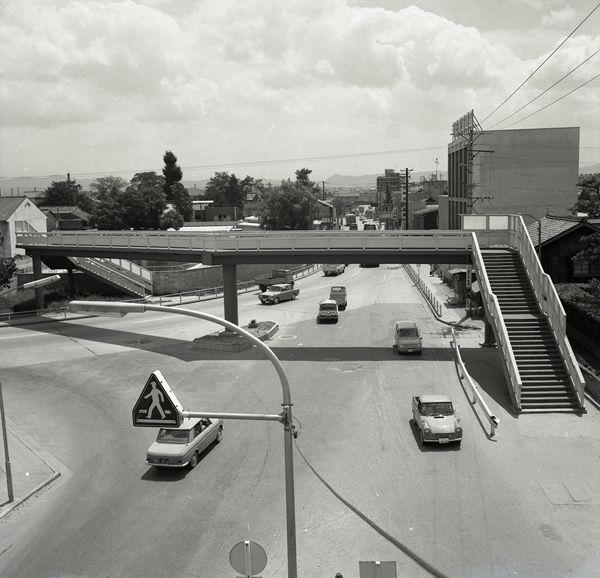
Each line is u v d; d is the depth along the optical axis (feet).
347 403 100.68
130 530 63.00
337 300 195.31
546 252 142.82
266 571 54.49
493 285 122.31
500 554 55.98
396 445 82.38
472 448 80.79
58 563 57.57
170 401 46.32
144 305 44.88
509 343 102.47
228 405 101.14
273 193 350.23
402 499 67.15
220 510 66.33
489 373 115.85
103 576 55.11
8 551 60.34
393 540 58.80
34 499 71.77
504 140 238.68
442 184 569.23
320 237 136.05
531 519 62.34
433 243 132.57
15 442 90.33
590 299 116.98
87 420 98.73
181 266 269.23
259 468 76.59
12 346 152.76
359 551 57.21
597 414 92.32
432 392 104.94
